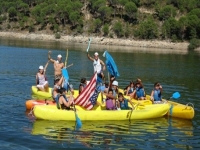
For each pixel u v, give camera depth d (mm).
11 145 10203
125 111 13805
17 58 38406
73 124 12719
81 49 61531
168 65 39250
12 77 23391
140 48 79938
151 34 96688
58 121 12945
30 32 111062
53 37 103938
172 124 13555
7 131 11414
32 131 11586
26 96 17109
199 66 39906
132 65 37125
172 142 11273
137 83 16422
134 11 109562
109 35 102125
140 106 14805
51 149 10039
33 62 34812
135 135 11812
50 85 21297
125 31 101438
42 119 13000
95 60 17141
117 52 58344
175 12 106938
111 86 15336
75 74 27250
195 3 111812
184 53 66875
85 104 13898
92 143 10727
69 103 13453
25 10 125250
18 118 13039
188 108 14531
